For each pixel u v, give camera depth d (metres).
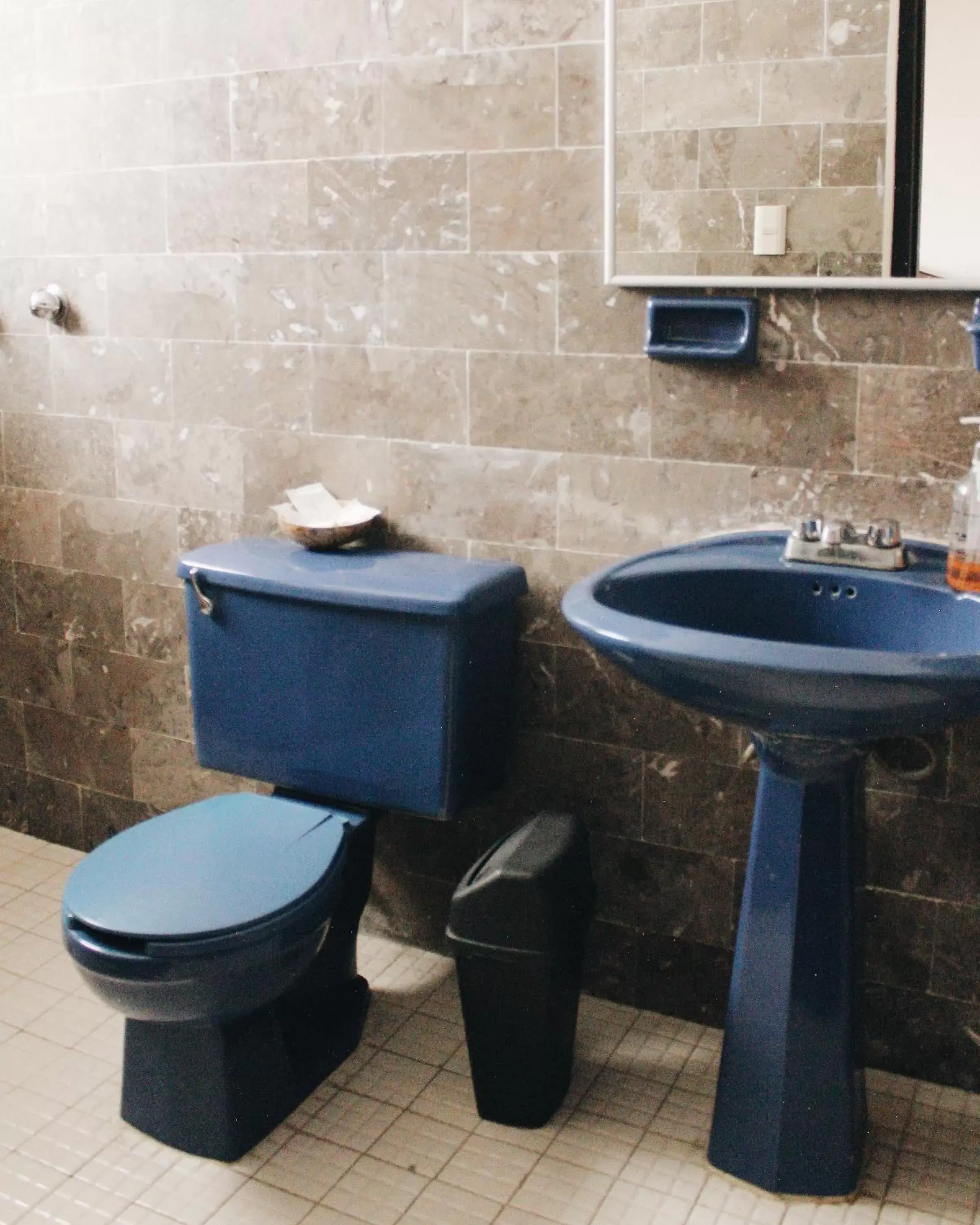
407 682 2.03
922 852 2.00
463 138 2.11
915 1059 2.09
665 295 2.00
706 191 1.93
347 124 2.20
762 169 1.89
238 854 1.92
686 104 1.92
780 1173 1.83
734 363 1.98
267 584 2.08
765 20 1.85
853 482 1.96
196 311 2.41
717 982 2.22
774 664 1.45
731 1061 1.86
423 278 2.19
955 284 1.81
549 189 2.06
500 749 2.21
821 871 1.75
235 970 1.74
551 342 2.11
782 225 1.90
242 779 2.59
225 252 2.36
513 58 2.04
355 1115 2.01
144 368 2.50
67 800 2.83
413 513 2.30
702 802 2.16
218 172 2.33
